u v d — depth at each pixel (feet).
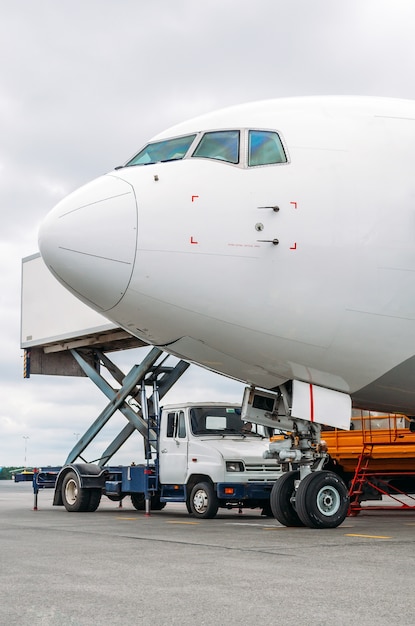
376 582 22.11
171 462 56.49
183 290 38.34
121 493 64.34
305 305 39.06
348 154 40.29
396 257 39.58
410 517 56.24
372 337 40.45
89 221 38.29
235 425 57.11
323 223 39.06
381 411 49.34
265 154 40.11
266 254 38.60
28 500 89.81
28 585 21.91
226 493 51.93
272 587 21.34
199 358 43.01
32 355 88.53
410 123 42.04
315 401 43.01
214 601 19.30
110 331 77.46
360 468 61.36
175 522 49.11
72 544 33.63
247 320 39.22
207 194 38.88
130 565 26.12
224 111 42.47
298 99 42.98
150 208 38.45
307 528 42.24
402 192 40.14
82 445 79.97
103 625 16.63
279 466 53.72
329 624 16.61
